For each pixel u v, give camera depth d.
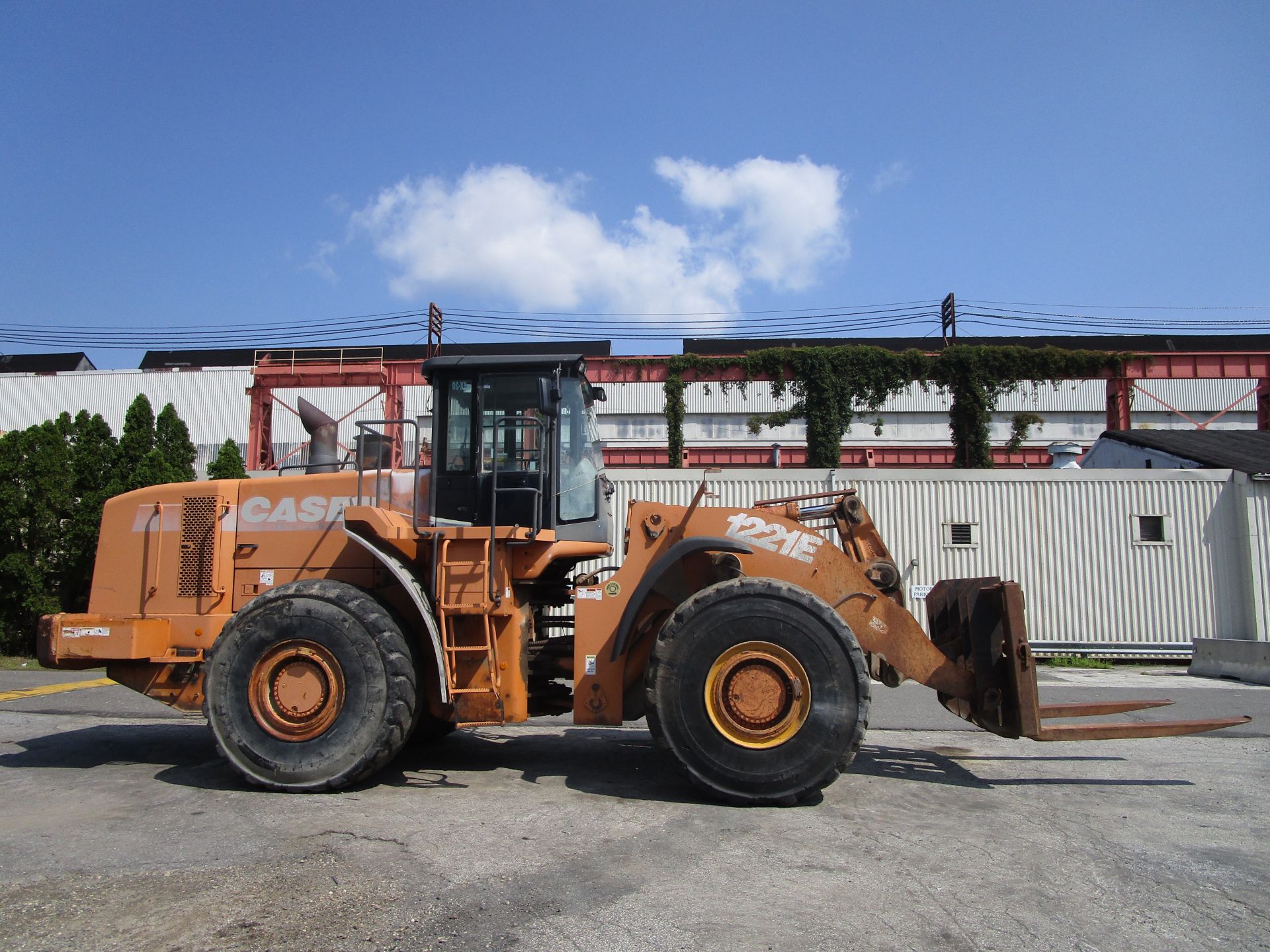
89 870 3.70
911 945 3.04
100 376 40.09
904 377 22.55
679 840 4.15
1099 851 4.10
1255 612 14.56
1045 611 14.95
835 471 15.36
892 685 5.91
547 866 3.77
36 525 12.97
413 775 5.52
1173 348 45.25
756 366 22.77
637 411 39.88
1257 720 8.14
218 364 54.09
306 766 4.93
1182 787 5.43
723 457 33.38
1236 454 16.42
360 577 5.72
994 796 5.14
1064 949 3.03
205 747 6.45
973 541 15.13
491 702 5.21
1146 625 14.80
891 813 4.72
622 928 3.13
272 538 5.89
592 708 5.25
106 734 7.00
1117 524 15.03
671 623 4.91
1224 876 3.78
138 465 13.84
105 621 5.66
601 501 6.01
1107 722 8.09
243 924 3.14
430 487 5.77
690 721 4.82
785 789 4.72
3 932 3.07
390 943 2.98
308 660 5.02
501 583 5.27
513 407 5.82
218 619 5.79
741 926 3.16
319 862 3.80
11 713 8.02
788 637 4.80
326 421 6.73
